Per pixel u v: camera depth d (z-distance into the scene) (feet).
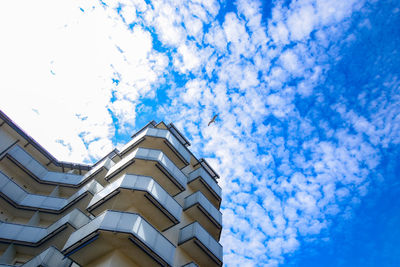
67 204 74.69
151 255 47.03
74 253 47.39
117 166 68.33
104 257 46.85
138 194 55.11
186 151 80.28
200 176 79.51
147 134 74.43
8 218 72.64
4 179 74.13
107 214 47.78
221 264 64.18
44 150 94.94
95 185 77.25
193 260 63.87
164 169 64.64
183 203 73.31
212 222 71.97
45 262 50.98
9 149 84.74
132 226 46.32
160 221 58.44
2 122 85.97
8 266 53.06
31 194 77.71
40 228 66.03
